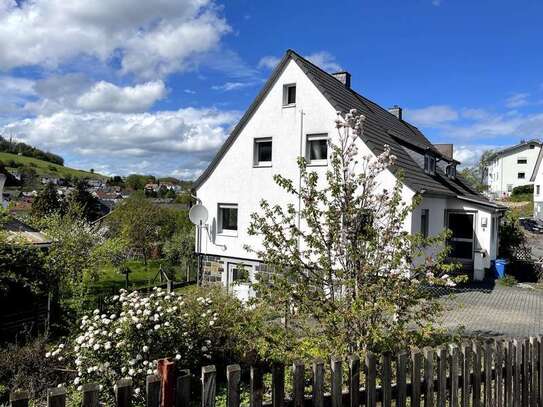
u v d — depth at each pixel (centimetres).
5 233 1255
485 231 1931
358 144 1582
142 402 678
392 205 618
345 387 434
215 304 873
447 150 3073
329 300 569
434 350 412
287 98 1778
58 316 1315
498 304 1448
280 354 548
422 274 584
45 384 758
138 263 2647
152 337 739
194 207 1914
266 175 1795
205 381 306
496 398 448
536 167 5000
